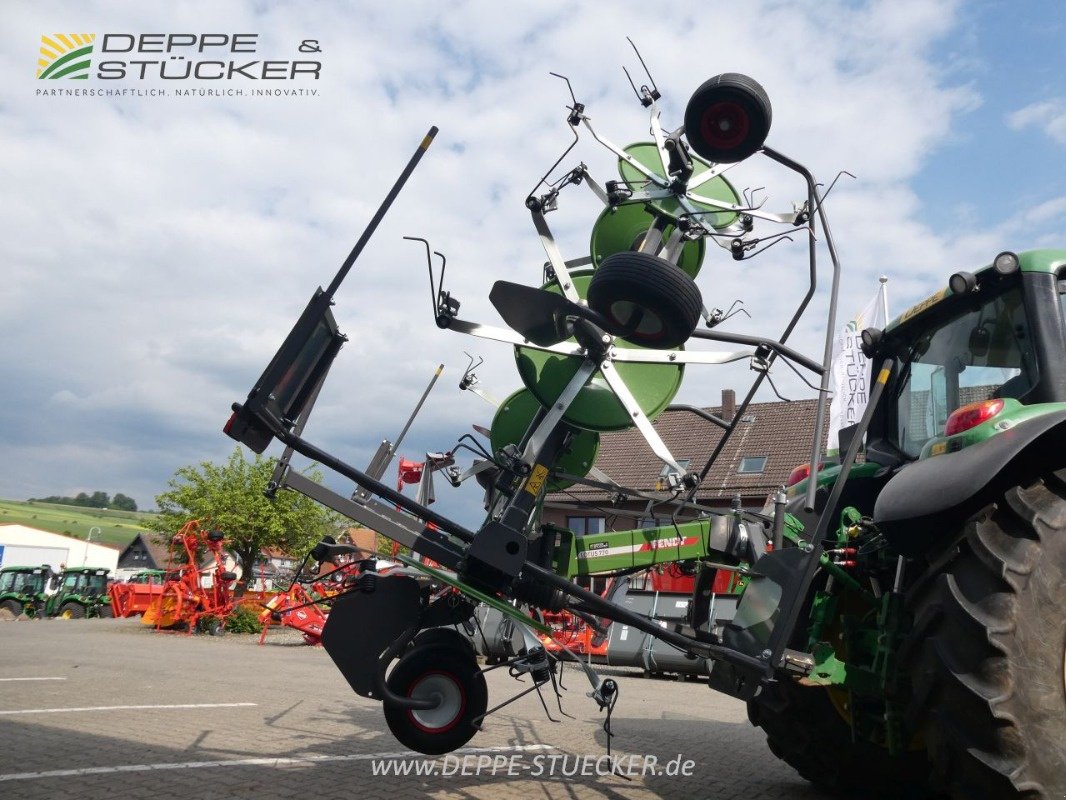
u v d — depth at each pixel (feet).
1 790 12.14
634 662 41.93
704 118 13.12
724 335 13.76
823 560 12.66
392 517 12.73
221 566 61.77
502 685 31.40
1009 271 11.43
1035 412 9.97
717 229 14.17
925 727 9.73
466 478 15.42
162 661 36.70
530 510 12.64
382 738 17.97
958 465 9.81
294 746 16.66
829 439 39.37
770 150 13.48
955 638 9.21
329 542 14.34
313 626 52.54
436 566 13.16
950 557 9.68
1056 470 9.95
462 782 13.99
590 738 19.57
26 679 27.68
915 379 14.43
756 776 16.01
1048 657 8.84
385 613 12.79
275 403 12.04
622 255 11.55
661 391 14.01
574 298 13.87
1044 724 8.63
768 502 14.99
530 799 12.97
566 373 13.91
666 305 11.37
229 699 23.68
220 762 14.67
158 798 11.98
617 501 15.37
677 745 19.15
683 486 13.51
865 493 15.06
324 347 12.92
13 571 95.86
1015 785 8.41
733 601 14.85
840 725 14.08
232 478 76.48
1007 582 8.99
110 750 15.40
